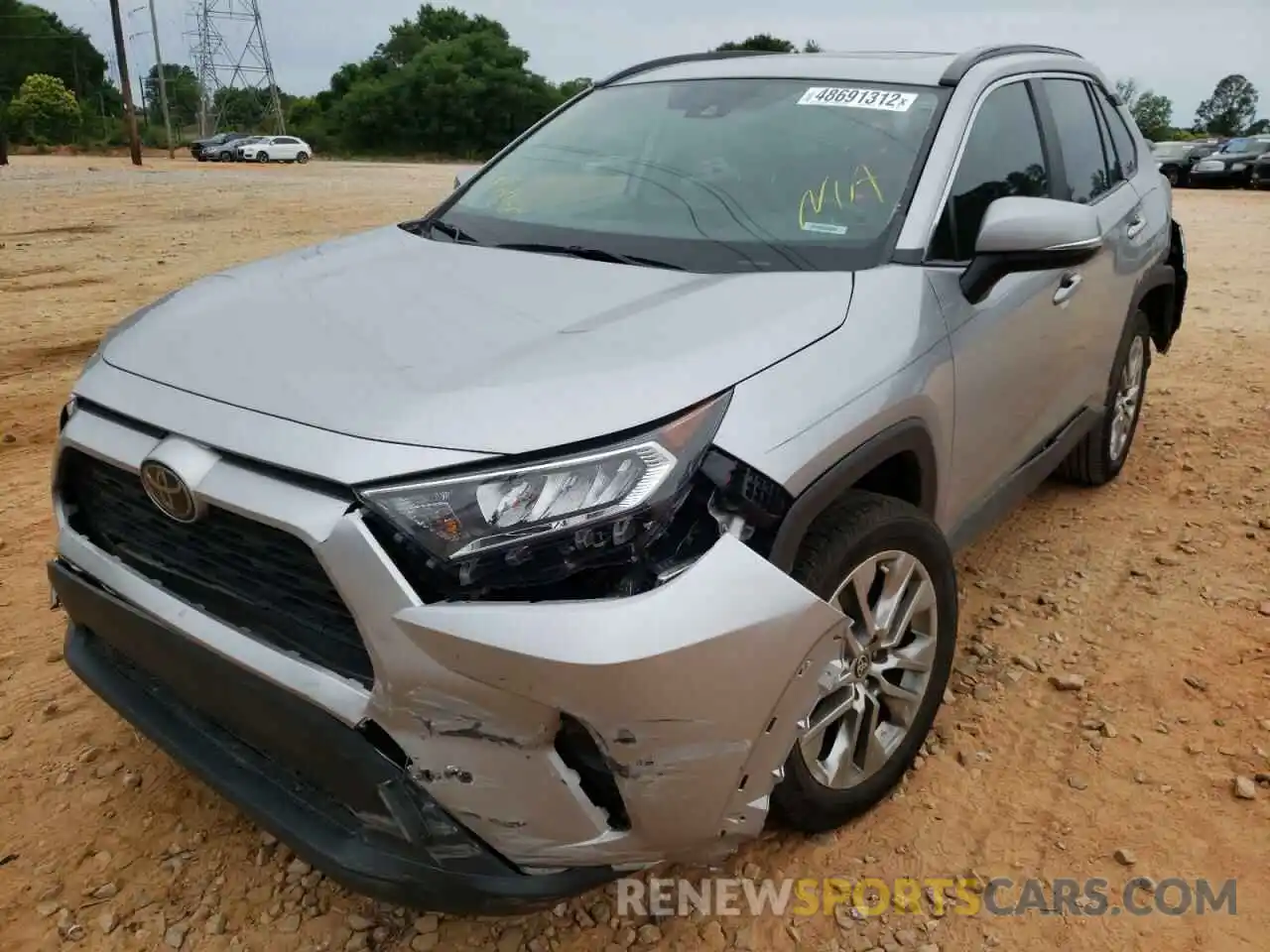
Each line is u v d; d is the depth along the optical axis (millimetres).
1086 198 3762
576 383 1994
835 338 2336
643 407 1960
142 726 2355
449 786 1857
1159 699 3098
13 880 2475
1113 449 4547
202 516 2006
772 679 1942
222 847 2574
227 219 14602
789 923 2350
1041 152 3498
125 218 14578
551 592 1838
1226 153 25688
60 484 2473
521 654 1750
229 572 2102
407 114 63812
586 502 1841
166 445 2041
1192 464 4871
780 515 2064
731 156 3115
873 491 2703
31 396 5973
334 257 2998
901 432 2432
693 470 1944
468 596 1811
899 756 2650
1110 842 2562
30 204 16672
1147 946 2283
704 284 2527
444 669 1784
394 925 2348
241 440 1966
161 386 2205
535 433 1881
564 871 1946
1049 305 3270
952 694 3133
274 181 24109
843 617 2041
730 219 2891
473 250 2961
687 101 3441
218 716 2182
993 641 3420
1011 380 3068
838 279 2541
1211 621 3514
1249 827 2602
